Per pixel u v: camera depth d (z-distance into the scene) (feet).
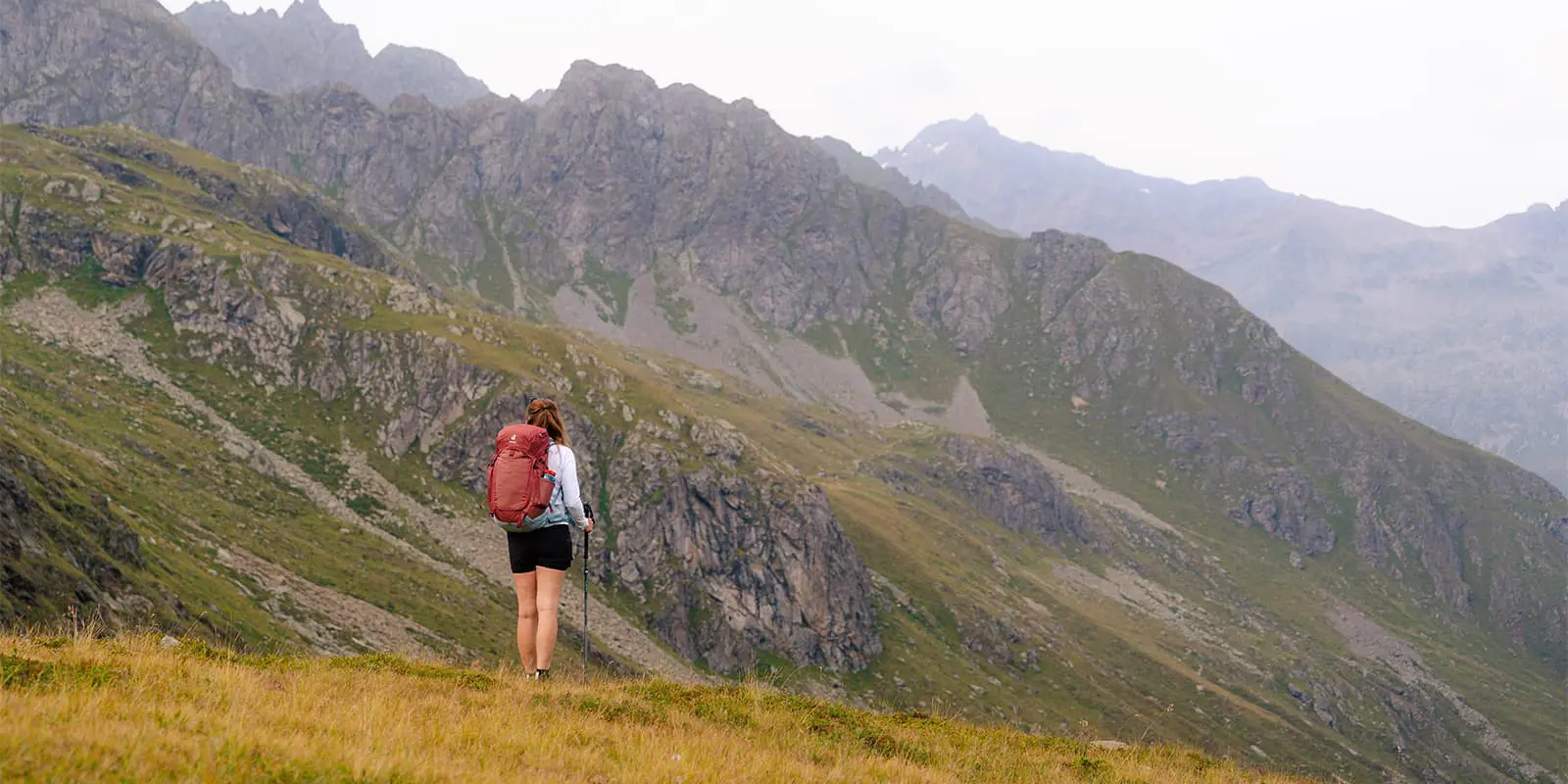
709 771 35.94
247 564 451.94
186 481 551.59
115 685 36.55
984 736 61.41
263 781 26.86
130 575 320.29
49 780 23.70
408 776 28.86
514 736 37.17
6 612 237.86
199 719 32.14
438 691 48.03
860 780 40.27
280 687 43.50
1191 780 57.82
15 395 529.45
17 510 284.41
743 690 57.41
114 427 581.53
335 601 468.75
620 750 37.99
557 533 50.06
